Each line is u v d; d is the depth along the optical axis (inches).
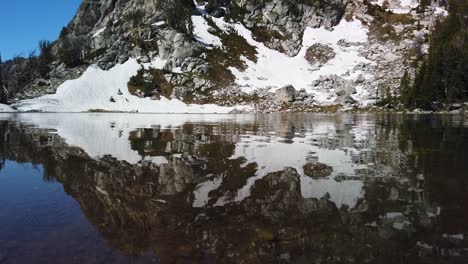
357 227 299.4
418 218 317.1
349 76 4357.8
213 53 4722.0
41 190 426.6
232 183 470.0
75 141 958.4
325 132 1202.0
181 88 4170.8
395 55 4554.6
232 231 292.7
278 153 722.8
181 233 287.9
